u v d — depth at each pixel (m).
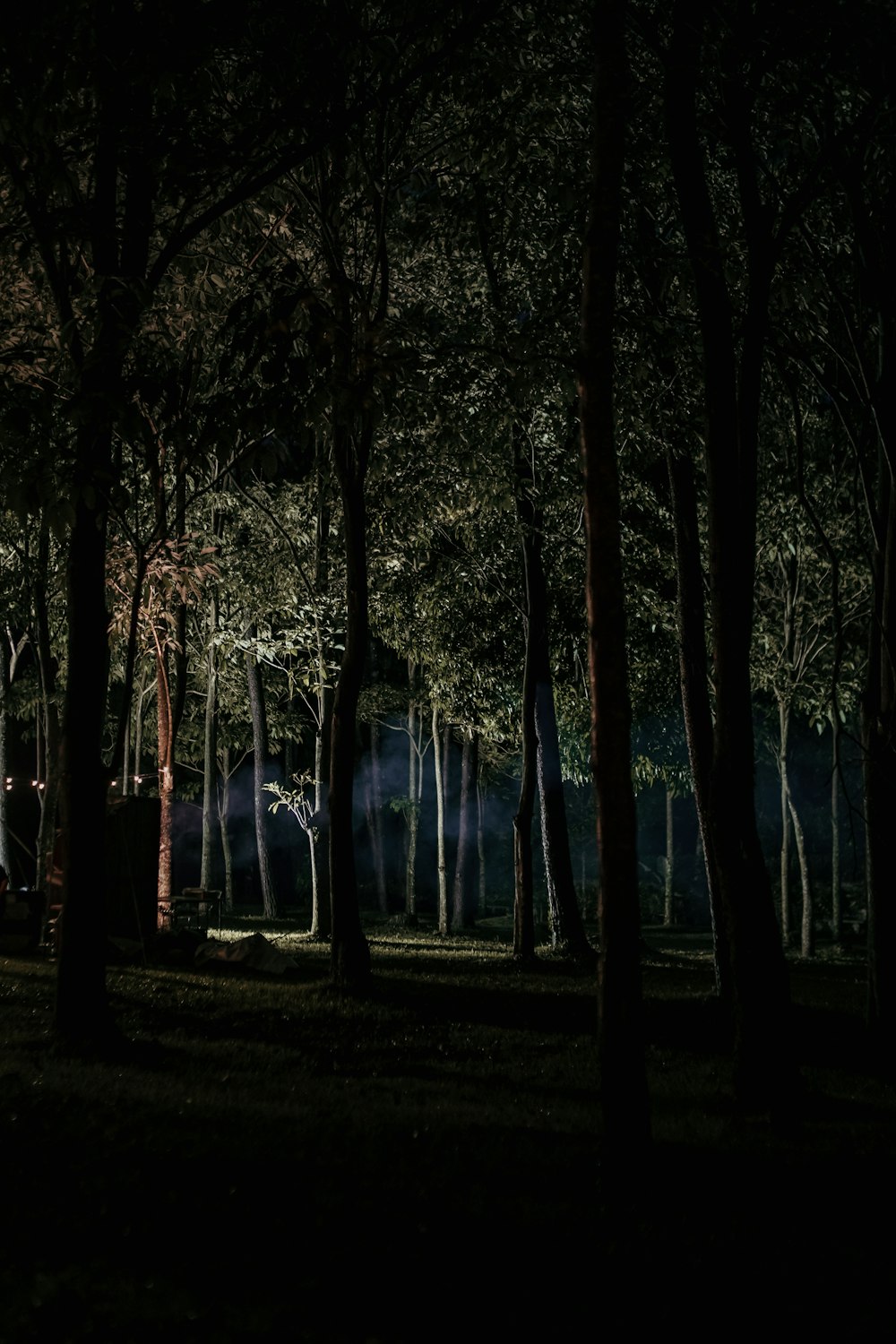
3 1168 8.10
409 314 18.66
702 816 22.23
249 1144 9.28
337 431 20.77
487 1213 7.81
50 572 27.78
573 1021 19.48
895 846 17.33
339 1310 6.03
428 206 19.78
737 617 12.86
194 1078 12.84
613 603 8.90
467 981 23.42
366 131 18.16
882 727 17.25
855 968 34.66
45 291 17.69
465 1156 9.54
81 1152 8.67
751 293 13.99
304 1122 10.51
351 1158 9.18
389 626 34.03
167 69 12.08
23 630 37.00
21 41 11.66
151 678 43.34
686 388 19.69
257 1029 16.84
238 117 13.66
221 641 33.06
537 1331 5.95
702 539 29.50
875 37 13.52
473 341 19.31
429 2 14.10
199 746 52.34
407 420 20.02
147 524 22.91
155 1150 8.87
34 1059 13.21
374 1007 19.03
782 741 40.16
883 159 15.50
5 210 14.48
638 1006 8.74
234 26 12.85
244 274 18.38
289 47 13.56
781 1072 12.48
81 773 14.68
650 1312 6.32
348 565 21.08
